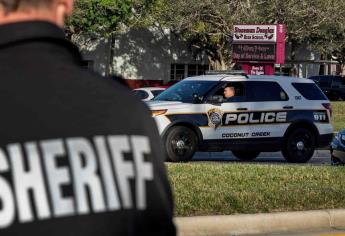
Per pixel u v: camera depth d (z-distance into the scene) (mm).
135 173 2771
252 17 56188
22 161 2648
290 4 56531
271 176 16047
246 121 22750
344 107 50875
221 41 62781
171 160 21641
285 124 23406
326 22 58469
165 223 2850
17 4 2859
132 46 70000
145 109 2914
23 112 2699
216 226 12266
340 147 21594
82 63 3004
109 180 2715
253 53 36969
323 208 13586
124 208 2713
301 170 17281
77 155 2699
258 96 23031
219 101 22328
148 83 70750
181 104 21859
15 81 2748
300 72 77938
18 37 2832
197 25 59031
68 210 2641
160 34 70938
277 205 13367
